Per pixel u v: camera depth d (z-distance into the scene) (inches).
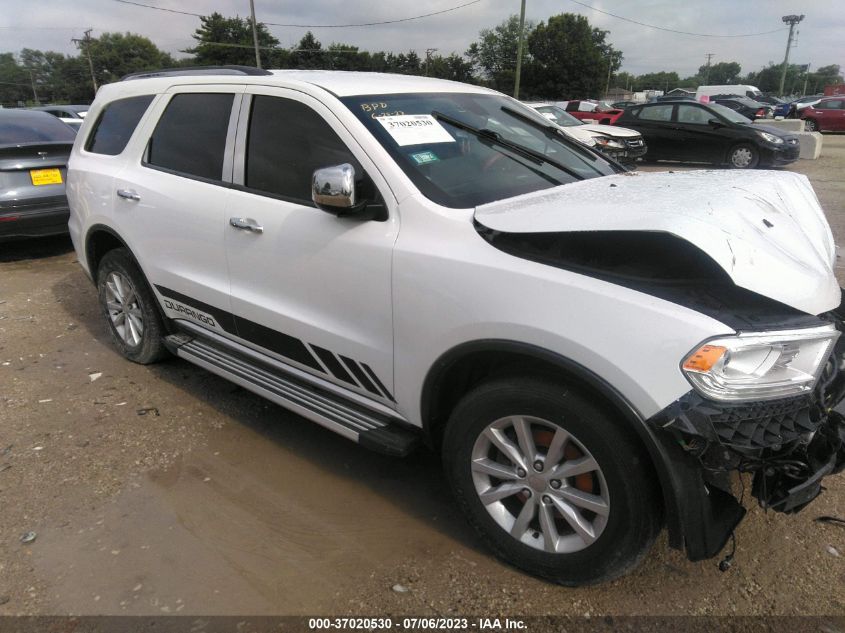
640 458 81.3
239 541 106.9
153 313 161.8
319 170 99.5
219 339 141.9
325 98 113.7
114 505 116.0
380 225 103.2
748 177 115.8
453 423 98.0
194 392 158.6
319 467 128.0
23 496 118.2
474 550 104.4
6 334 196.4
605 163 141.3
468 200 103.0
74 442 136.3
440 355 95.8
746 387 75.6
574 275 83.7
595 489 88.4
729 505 84.9
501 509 98.0
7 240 262.7
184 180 138.1
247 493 119.6
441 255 94.4
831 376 86.5
